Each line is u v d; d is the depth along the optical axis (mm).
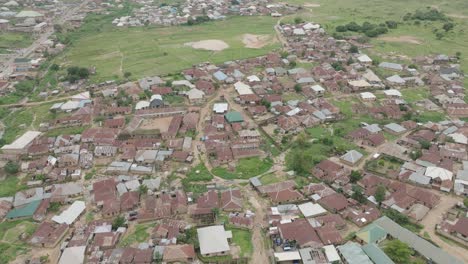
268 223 109375
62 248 100562
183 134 155500
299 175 130375
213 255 98000
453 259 93250
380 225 104625
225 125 160875
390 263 91375
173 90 196000
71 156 137375
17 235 106875
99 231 105375
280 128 159250
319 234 102688
